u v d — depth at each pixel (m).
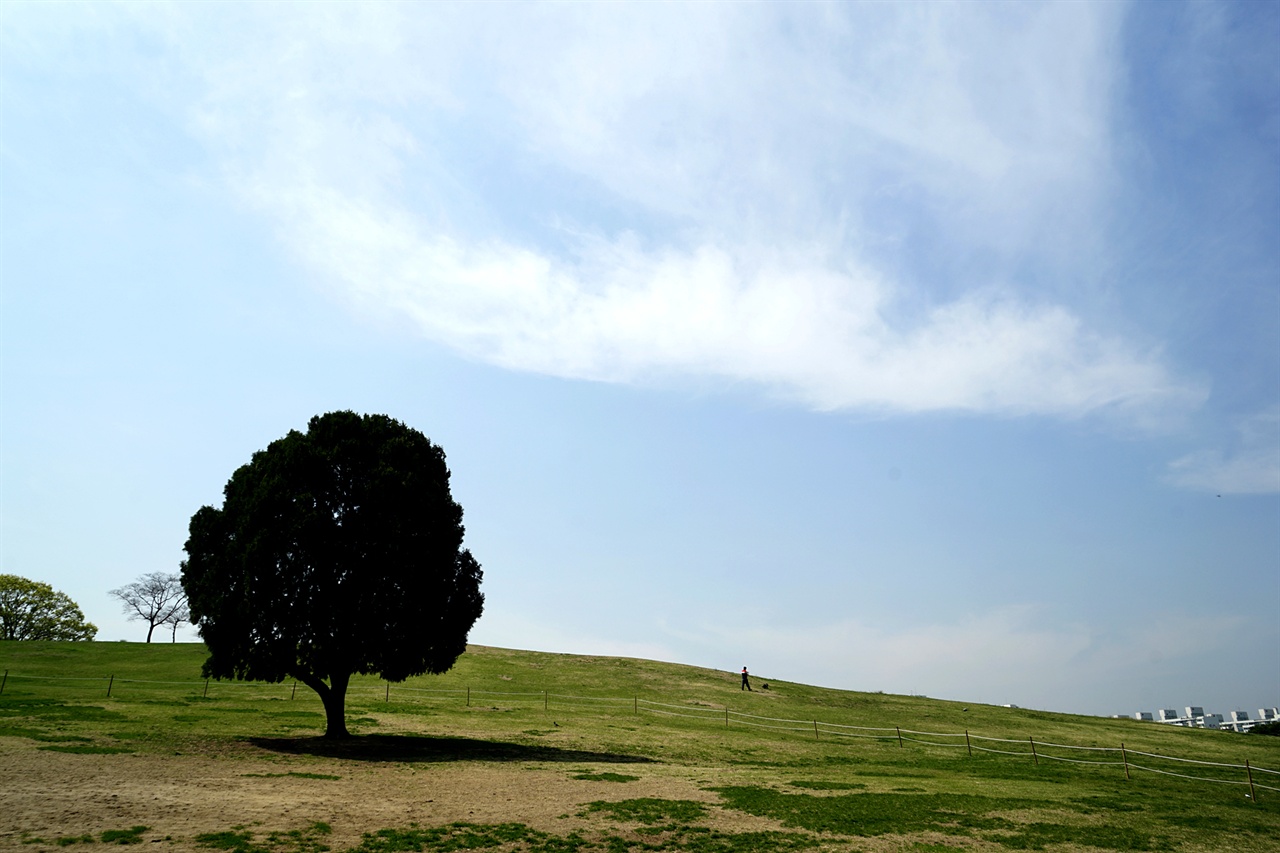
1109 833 24.48
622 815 23.70
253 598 32.22
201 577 35.19
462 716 48.62
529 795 26.06
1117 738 58.62
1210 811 29.28
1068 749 51.16
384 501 34.56
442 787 26.70
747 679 75.00
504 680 68.19
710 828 22.86
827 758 42.50
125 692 48.38
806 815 25.06
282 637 32.50
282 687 55.66
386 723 43.59
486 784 27.69
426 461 37.88
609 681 72.50
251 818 20.61
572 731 45.66
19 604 90.31
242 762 28.66
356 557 33.78
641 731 47.75
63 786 22.14
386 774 28.53
